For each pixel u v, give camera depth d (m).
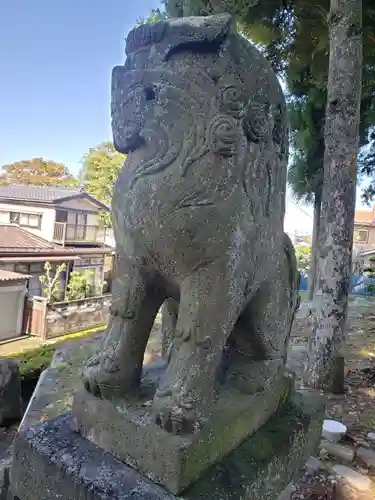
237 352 1.02
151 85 0.75
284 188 0.96
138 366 0.85
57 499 0.72
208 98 0.73
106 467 0.73
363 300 8.69
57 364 2.61
